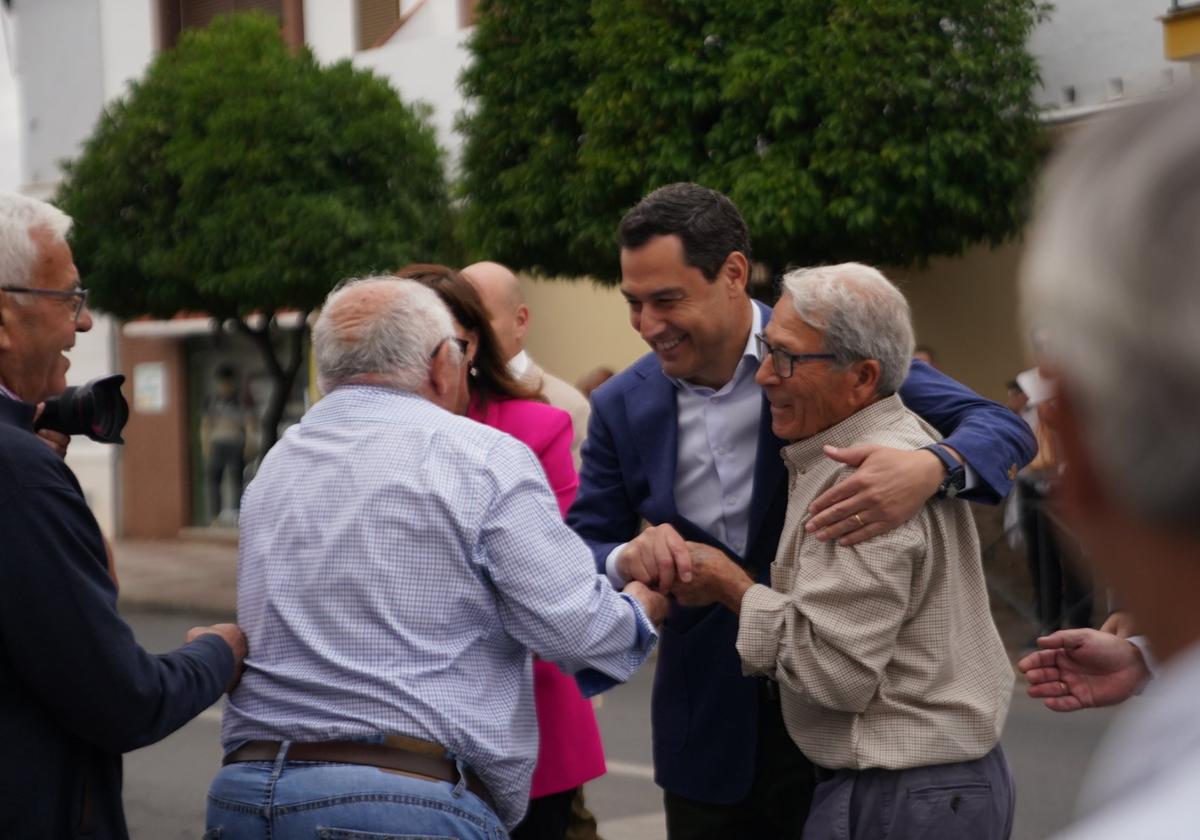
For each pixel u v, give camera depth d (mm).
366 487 2354
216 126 12039
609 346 13625
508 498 2352
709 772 2822
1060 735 6699
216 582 14133
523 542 2334
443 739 2271
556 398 4363
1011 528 8250
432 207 12594
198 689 2246
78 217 12711
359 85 12492
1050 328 765
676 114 9227
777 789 2787
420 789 2230
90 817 2193
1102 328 731
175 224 12312
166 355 17828
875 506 2289
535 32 10109
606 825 5418
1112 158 746
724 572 2537
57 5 18203
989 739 2385
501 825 2338
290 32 15711
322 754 2270
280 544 2387
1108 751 800
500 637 2389
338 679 2287
